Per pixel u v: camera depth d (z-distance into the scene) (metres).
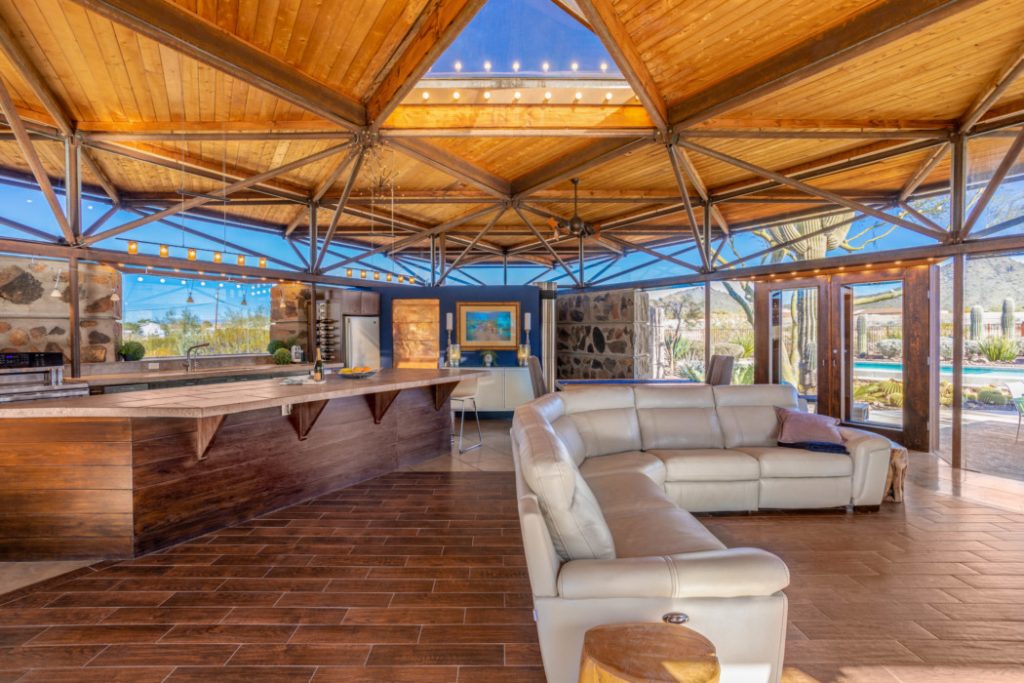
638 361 9.55
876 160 5.66
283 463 3.93
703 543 2.11
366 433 4.71
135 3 3.01
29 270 5.62
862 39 3.38
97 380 5.34
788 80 3.87
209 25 3.44
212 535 3.36
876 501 3.79
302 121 4.98
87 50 3.76
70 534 3.01
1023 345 5.34
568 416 4.03
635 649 1.36
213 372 6.38
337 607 2.45
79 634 2.21
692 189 7.39
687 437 4.15
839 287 6.59
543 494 1.84
